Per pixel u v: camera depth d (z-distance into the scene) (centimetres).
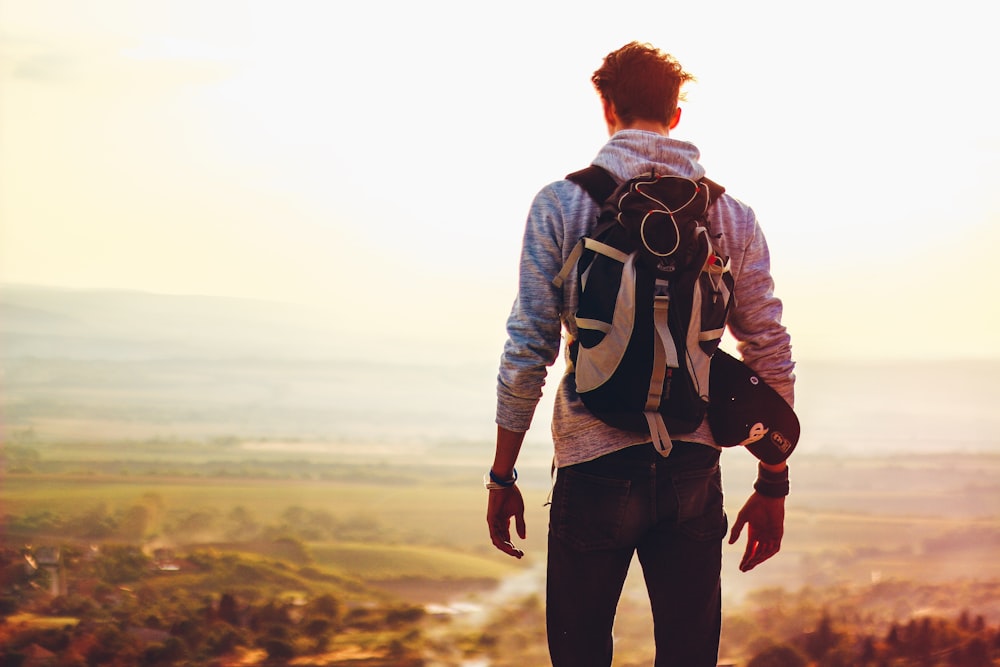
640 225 130
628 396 131
